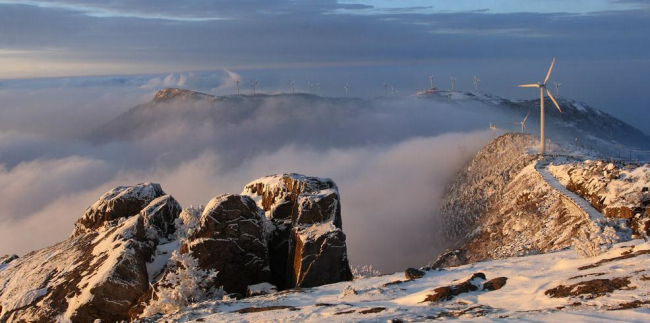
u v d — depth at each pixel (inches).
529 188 4343.0
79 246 2657.5
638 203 2514.8
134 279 2192.4
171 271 2156.7
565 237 2888.8
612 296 1008.2
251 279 2139.5
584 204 3127.5
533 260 1643.7
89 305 2101.4
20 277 2568.9
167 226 2726.4
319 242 2143.2
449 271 1662.2
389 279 1716.3
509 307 1116.5
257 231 2194.9
